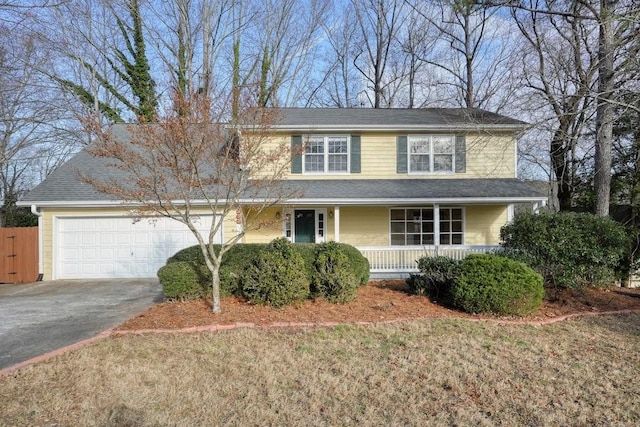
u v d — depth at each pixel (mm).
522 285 7156
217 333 6121
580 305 8062
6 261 12555
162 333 6148
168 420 3645
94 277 12734
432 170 14578
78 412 3779
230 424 3584
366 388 4312
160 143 6863
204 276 7879
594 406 3986
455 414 3787
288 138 14164
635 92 10516
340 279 7707
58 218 12688
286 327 6449
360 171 14383
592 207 16016
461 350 5480
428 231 14617
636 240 10055
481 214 14633
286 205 13211
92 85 22266
